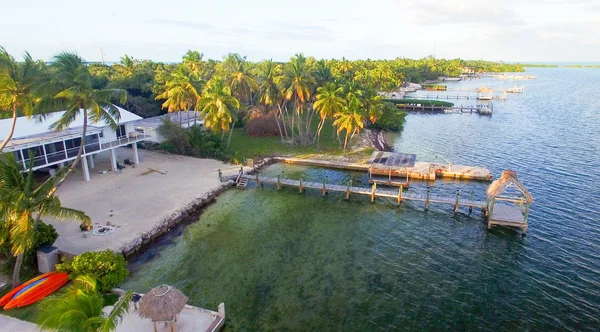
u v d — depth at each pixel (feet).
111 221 108.06
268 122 222.07
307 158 183.62
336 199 136.87
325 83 199.41
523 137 235.20
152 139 186.70
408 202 134.10
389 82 392.06
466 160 187.32
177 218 114.73
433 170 161.68
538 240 107.24
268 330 70.64
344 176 163.53
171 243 103.14
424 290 84.23
